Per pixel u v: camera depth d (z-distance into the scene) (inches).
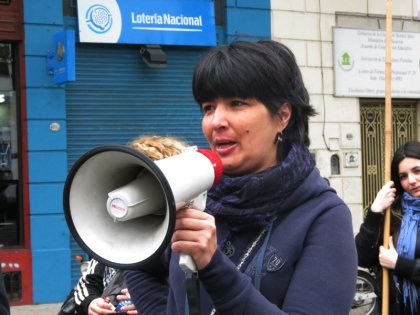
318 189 67.4
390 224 140.6
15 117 302.8
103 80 319.9
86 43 315.6
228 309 56.9
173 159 54.4
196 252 54.6
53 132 301.4
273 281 64.7
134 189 52.0
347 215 67.2
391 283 134.0
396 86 384.8
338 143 365.1
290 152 67.3
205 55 68.6
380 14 377.7
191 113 338.3
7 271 291.3
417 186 137.9
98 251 53.3
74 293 134.5
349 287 63.4
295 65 70.1
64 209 53.9
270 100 66.3
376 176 383.9
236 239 68.2
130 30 319.3
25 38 298.2
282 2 352.8
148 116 329.1
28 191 297.6
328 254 63.9
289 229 66.0
